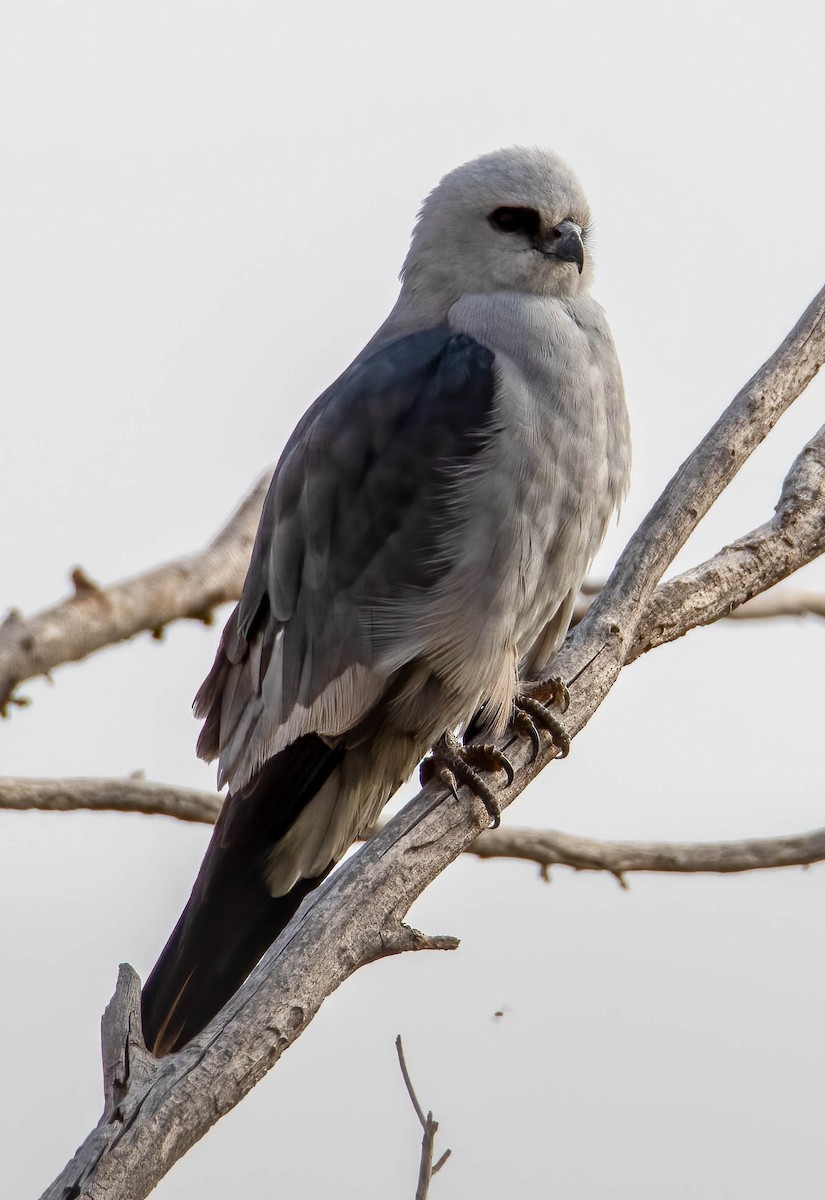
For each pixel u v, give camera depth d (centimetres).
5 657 833
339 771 788
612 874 916
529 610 800
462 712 789
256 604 812
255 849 759
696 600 746
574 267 841
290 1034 545
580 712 712
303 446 809
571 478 787
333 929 578
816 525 771
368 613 776
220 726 825
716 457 751
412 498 778
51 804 871
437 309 860
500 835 903
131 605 908
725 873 916
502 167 854
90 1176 492
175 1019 682
